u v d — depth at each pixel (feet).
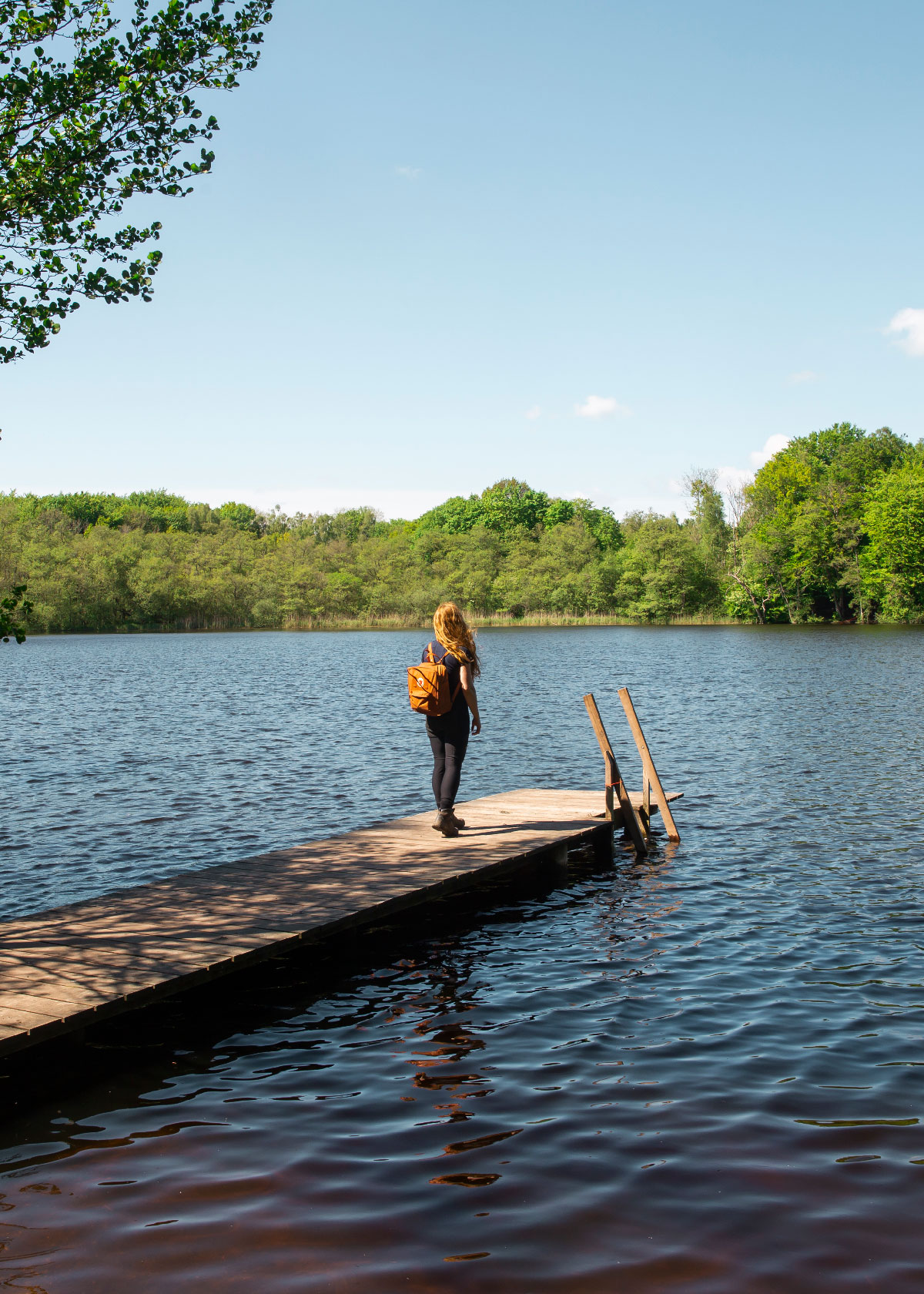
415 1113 16.33
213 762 56.59
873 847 35.70
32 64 23.18
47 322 24.34
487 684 109.29
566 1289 11.62
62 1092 17.30
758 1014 20.59
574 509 418.92
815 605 296.92
